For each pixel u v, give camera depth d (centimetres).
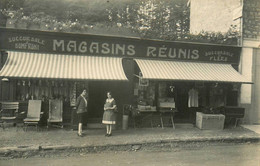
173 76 1054
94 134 943
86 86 1050
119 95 1120
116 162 694
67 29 1038
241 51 1220
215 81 1071
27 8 1348
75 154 766
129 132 995
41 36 1023
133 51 1116
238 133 1023
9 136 873
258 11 1232
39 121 1015
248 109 1227
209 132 1030
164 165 672
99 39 1073
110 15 1466
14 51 1006
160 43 1134
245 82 1095
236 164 686
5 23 987
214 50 1198
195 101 1140
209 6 1430
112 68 1049
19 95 1030
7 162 680
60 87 1062
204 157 755
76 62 1038
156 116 1105
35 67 961
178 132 1016
